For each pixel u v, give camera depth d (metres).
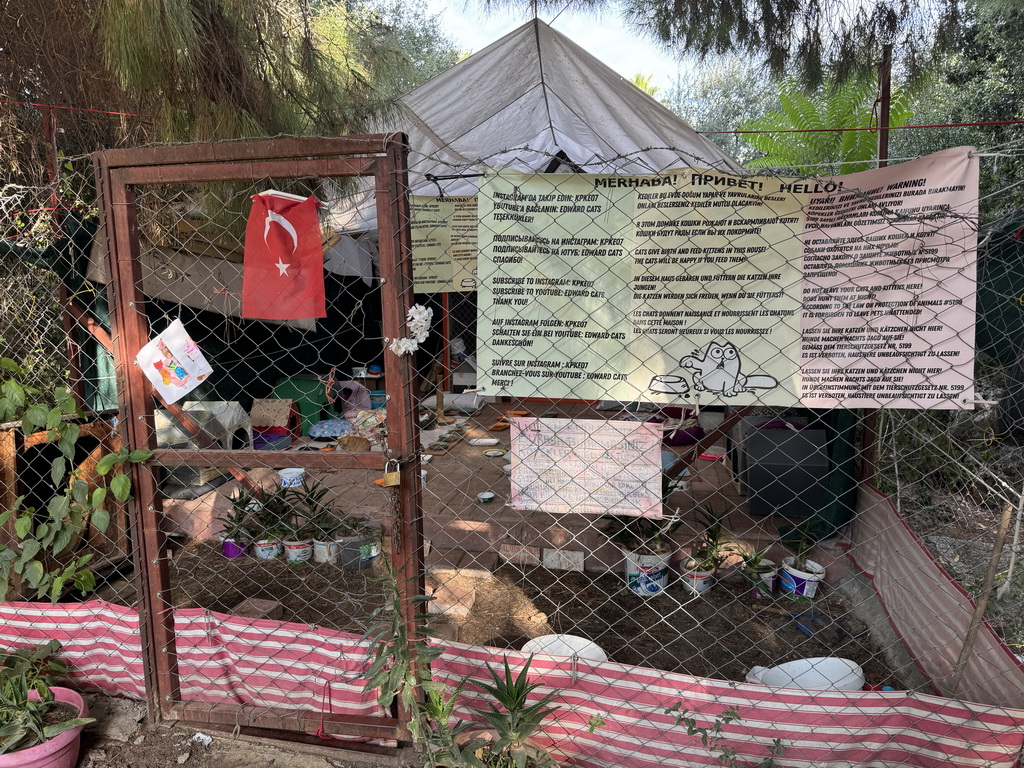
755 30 4.20
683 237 2.16
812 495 4.32
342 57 4.06
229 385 6.64
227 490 5.09
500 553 4.37
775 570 4.00
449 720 2.50
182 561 4.57
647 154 6.29
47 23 3.56
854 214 2.06
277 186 3.52
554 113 6.05
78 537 3.74
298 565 4.51
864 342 2.11
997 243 3.21
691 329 2.20
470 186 6.51
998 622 3.03
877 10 4.14
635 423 2.31
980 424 4.11
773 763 2.27
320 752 2.54
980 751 2.14
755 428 4.61
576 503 2.40
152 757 2.57
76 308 4.26
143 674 2.83
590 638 3.54
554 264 2.22
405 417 2.29
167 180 2.39
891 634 3.37
